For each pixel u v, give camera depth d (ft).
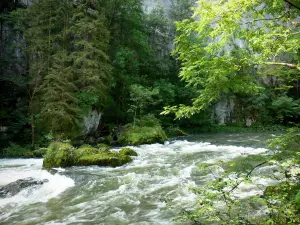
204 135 75.00
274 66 15.94
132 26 78.28
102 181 27.40
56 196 23.31
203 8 13.08
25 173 31.17
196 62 14.98
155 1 107.34
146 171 31.32
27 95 55.47
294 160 11.28
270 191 13.71
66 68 50.49
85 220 18.40
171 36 94.07
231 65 14.06
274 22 14.20
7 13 62.39
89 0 61.72
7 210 20.20
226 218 15.94
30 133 50.39
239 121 94.27
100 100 57.47
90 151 36.63
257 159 13.21
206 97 15.43
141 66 81.76
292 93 99.45
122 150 41.06
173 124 81.87
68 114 47.65
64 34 56.18
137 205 21.03
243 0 11.66
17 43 59.93
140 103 64.95
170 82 86.43
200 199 11.26
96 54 55.62
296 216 9.60
